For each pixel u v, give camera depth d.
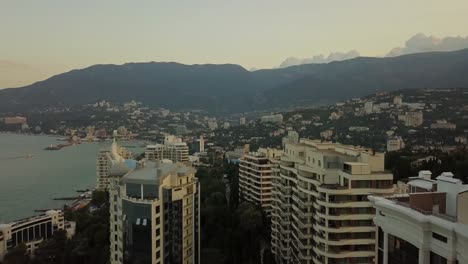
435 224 55.88
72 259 187.12
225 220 195.00
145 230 116.38
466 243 51.22
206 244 179.88
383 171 117.62
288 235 153.38
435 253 56.38
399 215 62.94
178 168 138.50
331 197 113.81
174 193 124.12
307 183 131.75
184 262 129.25
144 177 123.38
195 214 141.38
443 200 62.09
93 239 197.00
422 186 75.50
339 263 112.69
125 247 119.75
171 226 125.19
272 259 176.50
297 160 150.50
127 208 119.12
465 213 54.22
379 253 105.50
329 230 113.44
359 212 113.38
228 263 168.25
